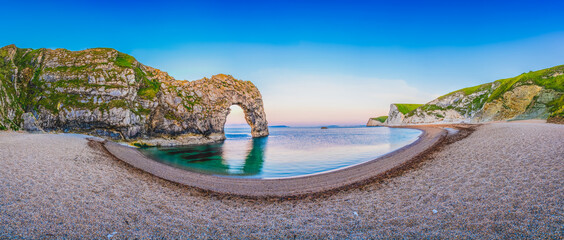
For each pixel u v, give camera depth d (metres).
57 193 9.55
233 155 34.16
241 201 11.66
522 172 11.17
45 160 15.22
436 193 10.35
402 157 22.30
